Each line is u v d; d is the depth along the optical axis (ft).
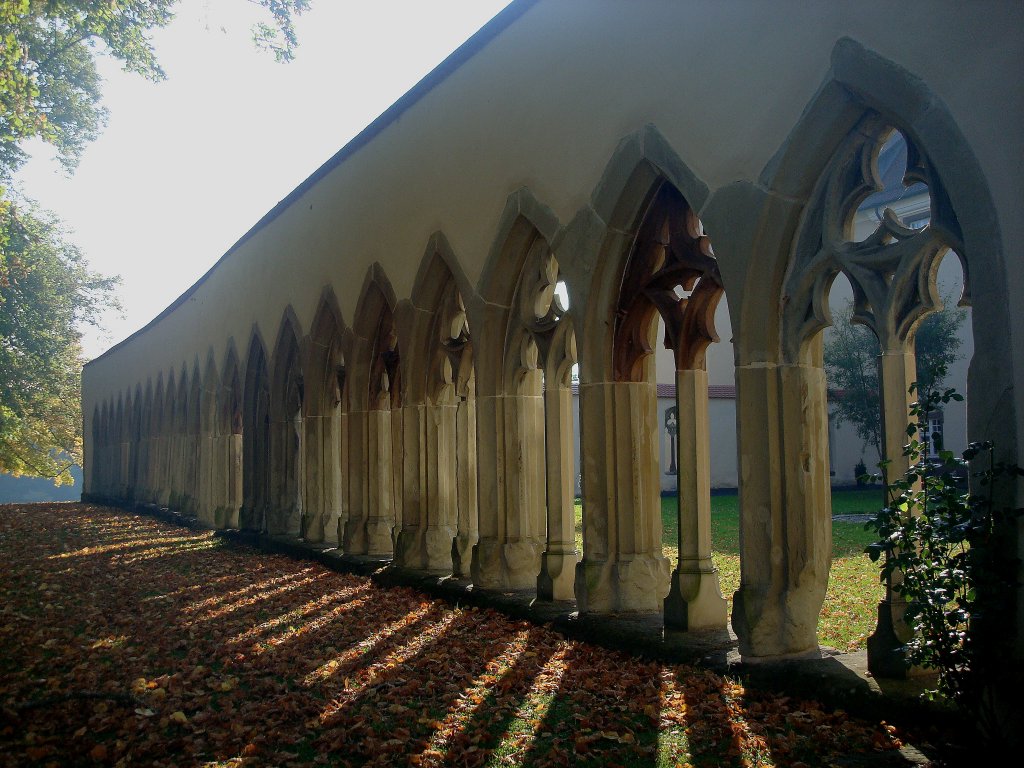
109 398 91.35
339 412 39.47
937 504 12.23
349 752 13.12
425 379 29.96
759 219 16.35
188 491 59.57
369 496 34.04
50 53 46.83
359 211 34.50
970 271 12.75
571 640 19.52
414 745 13.32
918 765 11.37
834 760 11.74
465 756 12.69
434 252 28.37
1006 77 12.35
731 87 17.12
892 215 14.48
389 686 16.58
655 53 19.08
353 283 34.81
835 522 45.78
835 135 15.28
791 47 15.83
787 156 15.84
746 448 16.63
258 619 23.97
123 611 25.99
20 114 38.70
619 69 20.17
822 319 15.87
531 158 23.47
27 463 117.08
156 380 71.36
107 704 15.87
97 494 95.09
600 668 17.08
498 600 22.94
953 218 13.35
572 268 21.65
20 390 93.86
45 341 93.81
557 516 22.81
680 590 18.52
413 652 19.20
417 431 29.91
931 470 12.19
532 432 25.49
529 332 24.25
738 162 16.90
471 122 26.50
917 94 13.55
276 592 28.48
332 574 31.89
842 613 21.39
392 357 32.86
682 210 19.52
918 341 59.47
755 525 16.39
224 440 52.26
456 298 29.12
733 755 12.17
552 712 14.58
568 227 21.83
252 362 47.24
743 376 16.75
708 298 18.74
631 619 19.65
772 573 16.14
